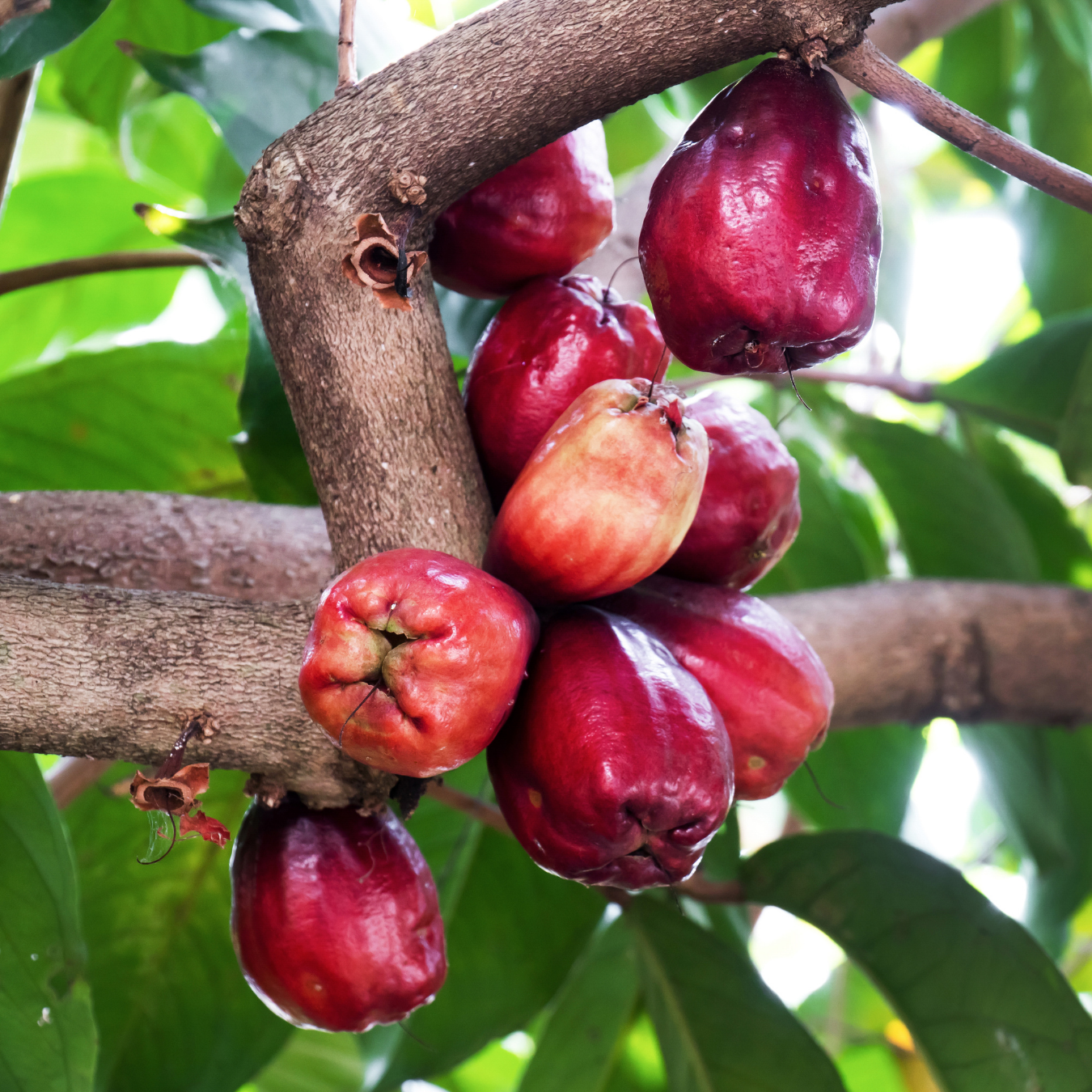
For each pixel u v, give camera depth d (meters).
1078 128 0.97
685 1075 0.66
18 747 0.48
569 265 0.54
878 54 0.47
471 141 0.49
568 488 0.48
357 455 0.51
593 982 0.74
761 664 0.52
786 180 0.47
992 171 1.01
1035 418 0.83
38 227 0.98
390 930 0.52
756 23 0.48
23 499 0.63
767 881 0.66
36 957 0.57
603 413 0.48
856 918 0.65
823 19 0.47
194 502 0.65
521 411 0.52
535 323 0.53
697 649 0.52
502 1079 1.04
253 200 0.50
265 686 0.49
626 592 0.53
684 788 0.47
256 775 0.51
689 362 0.49
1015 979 0.63
